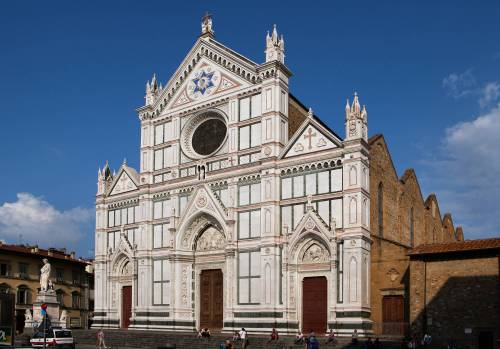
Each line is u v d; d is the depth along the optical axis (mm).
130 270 78125
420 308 54156
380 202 67062
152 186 76500
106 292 79875
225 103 71250
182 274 71750
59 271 104688
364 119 60250
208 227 71562
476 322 51312
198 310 70875
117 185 81812
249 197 66750
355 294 56844
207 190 70125
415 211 79125
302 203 62562
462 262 53000
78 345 71188
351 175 59062
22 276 97000
